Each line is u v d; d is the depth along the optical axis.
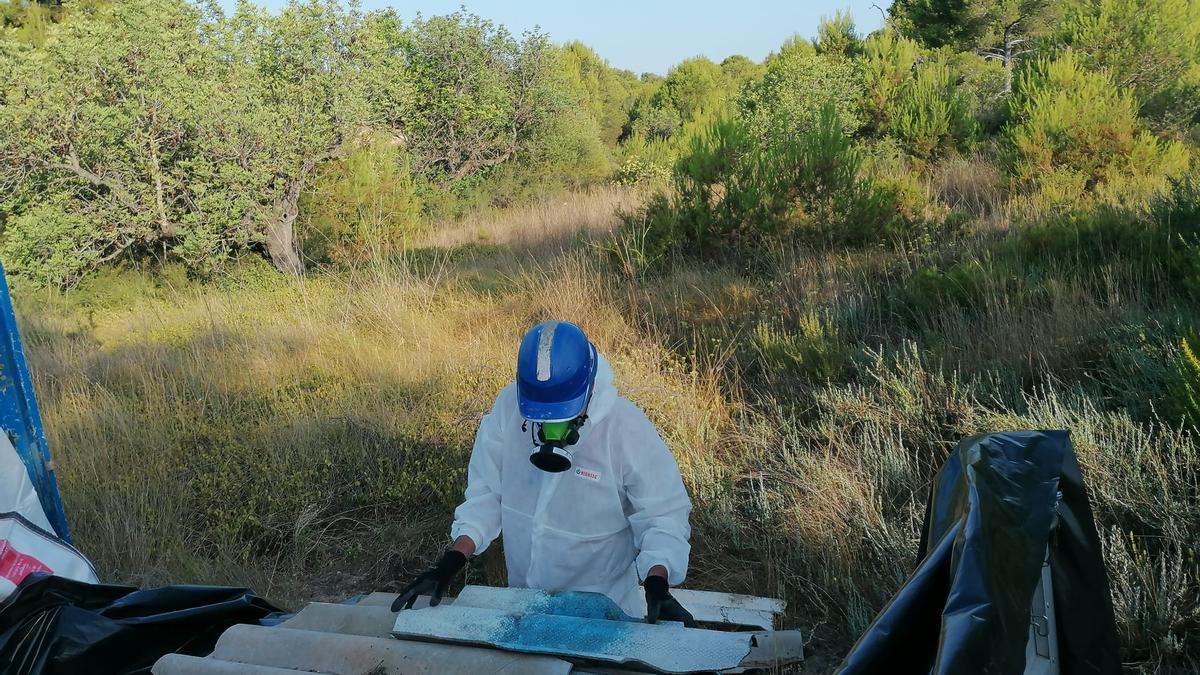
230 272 12.15
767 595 3.92
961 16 22.61
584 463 2.39
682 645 2.05
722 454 5.27
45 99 11.20
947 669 1.45
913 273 7.32
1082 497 2.03
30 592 2.93
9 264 11.52
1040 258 7.22
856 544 4.01
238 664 2.25
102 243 12.24
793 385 5.93
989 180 11.66
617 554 2.54
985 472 1.90
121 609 3.03
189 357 7.73
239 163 12.22
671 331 7.32
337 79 12.98
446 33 20.30
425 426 5.79
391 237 14.09
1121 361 4.97
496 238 14.53
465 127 20.53
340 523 5.06
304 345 8.09
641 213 10.51
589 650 2.07
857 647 1.63
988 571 1.58
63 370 7.64
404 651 2.17
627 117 36.47
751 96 18.58
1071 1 21.41
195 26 12.52
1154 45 15.80
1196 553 3.43
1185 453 3.88
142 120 11.84
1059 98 11.47
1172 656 3.13
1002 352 5.56
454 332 8.09
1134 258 6.55
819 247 9.07
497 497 2.57
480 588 2.45
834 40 24.50
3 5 25.00
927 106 15.25
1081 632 1.96
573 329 2.26
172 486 5.23
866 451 4.66
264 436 5.91
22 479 3.46
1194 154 11.70
